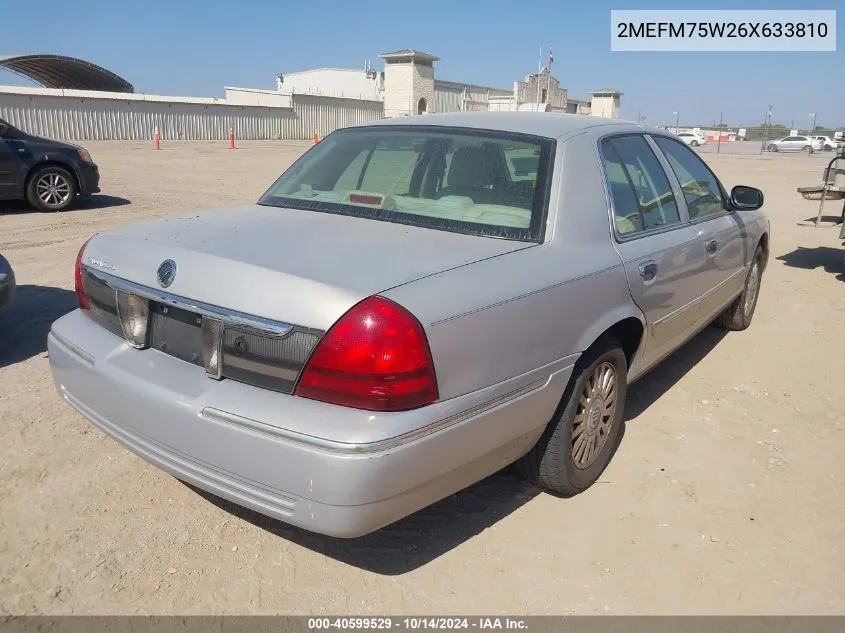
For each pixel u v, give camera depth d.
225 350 2.43
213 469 2.43
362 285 2.34
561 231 3.02
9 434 3.70
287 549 2.90
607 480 3.49
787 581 2.81
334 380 2.25
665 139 4.27
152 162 20.45
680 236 3.88
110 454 3.54
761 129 57.88
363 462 2.18
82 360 2.87
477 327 2.46
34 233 9.16
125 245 2.86
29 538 2.90
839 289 7.37
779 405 4.40
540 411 2.84
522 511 3.21
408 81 38.50
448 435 2.39
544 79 46.47
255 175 17.23
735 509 3.27
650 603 2.68
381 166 3.48
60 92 32.06
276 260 2.50
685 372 4.93
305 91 55.66
